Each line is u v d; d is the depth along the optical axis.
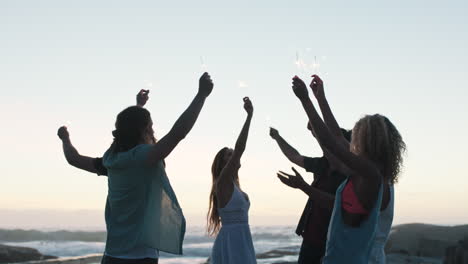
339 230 3.28
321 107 4.18
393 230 25.72
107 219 4.04
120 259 3.87
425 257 22.73
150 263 3.91
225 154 6.51
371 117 3.43
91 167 4.39
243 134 5.67
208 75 3.75
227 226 6.11
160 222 3.86
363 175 3.15
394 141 3.39
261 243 58.56
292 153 5.64
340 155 3.12
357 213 3.21
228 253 6.02
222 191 6.09
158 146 3.74
